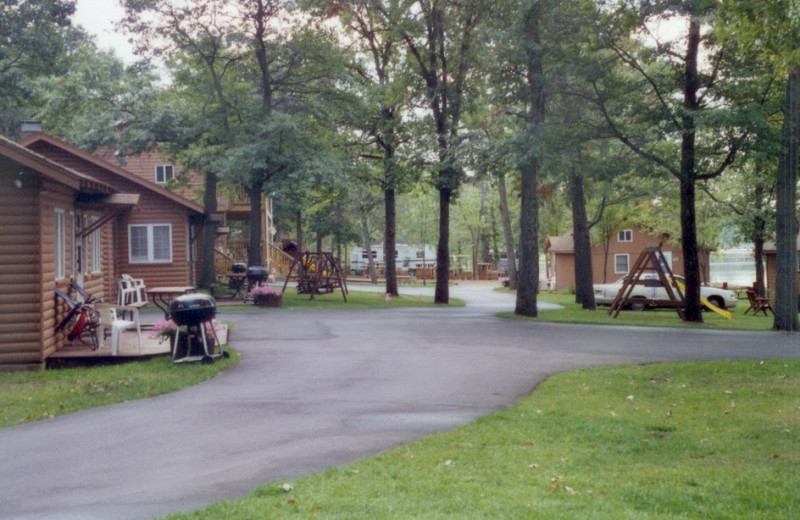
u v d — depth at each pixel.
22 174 13.91
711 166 26.25
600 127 25.03
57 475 7.20
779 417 9.89
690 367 14.20
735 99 23.36
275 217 64.94
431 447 8.23
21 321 14.02
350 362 14.70
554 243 55.19
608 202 37.75
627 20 17.23
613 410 10.41
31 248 14.05
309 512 5.89
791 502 6.32
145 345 16.14
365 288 49.69
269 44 31.25
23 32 42.38
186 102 33.34
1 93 42.88
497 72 25.89
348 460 7.77
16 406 10.71
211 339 14.85
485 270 73.12
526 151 24.66
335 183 29.81
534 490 6.62
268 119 29.58
